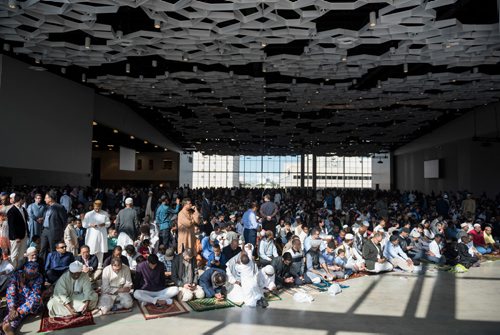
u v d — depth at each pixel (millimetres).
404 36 9664
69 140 15406
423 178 31078
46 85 13945
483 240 11438
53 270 6145
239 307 5863
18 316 4852
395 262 8898
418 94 16672
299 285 7348
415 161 33375
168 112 22922
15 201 6840
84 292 5434
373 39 9891
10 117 12102
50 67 13758
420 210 17969
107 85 15797
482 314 5578
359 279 8000
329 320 5266
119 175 38875
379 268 8500
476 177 21453
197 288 6281
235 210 14992
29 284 5121
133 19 10031
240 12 8555
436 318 5391
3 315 5109
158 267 6156
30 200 10391
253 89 16297
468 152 22375
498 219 13492
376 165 46625
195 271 6711
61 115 14836
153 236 9617
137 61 13547
